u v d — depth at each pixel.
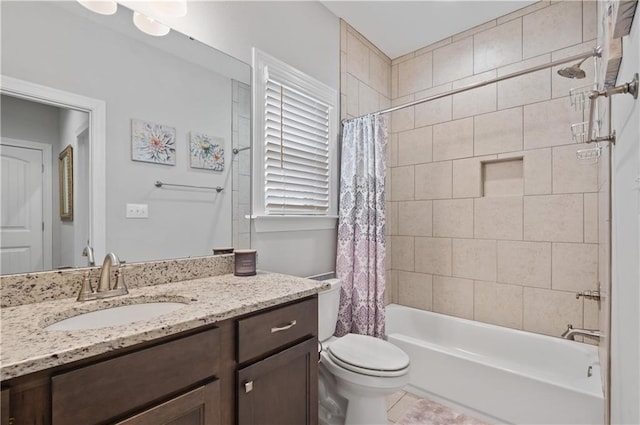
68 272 1.14
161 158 1.43
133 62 1.34
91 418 0.73
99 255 1.24
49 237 1.12
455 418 1.88
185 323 0.89
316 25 2.21
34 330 0.81
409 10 2.31
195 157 1.55
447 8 2.29
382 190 2.25
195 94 1.55
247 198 1.77
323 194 2.27
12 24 1.06
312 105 2.17
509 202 2.34
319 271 2.25
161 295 1.19
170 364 0.87
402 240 2.88
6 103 1.04
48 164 1.12
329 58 2.32
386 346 1.76
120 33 1.31
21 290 1.04
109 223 1.27
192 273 1.49
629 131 0.82
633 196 0.76
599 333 1.79
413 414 1.92
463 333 2.45
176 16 1.47
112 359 0.76
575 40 2.09
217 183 1.64
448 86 2.65
